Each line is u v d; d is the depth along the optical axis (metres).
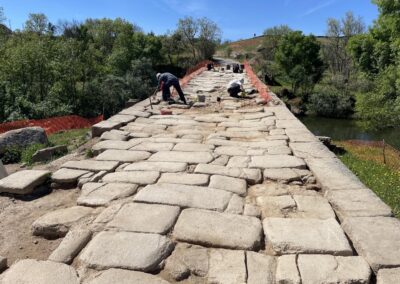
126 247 3.05
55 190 4.70
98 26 64.25
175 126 8.30
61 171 5.02
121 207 3.83
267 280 2.68
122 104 34.97
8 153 8.36
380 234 3.20
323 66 50.34
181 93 11.73
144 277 2.70
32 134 9.32
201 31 62.56
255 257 2.99
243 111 10.48
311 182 4.70
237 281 2.67
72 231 3.36
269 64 57.03
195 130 7.86
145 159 5.64
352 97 41.72
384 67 27.91
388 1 24.77
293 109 42.12
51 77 32.25
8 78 29.16
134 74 44.66
